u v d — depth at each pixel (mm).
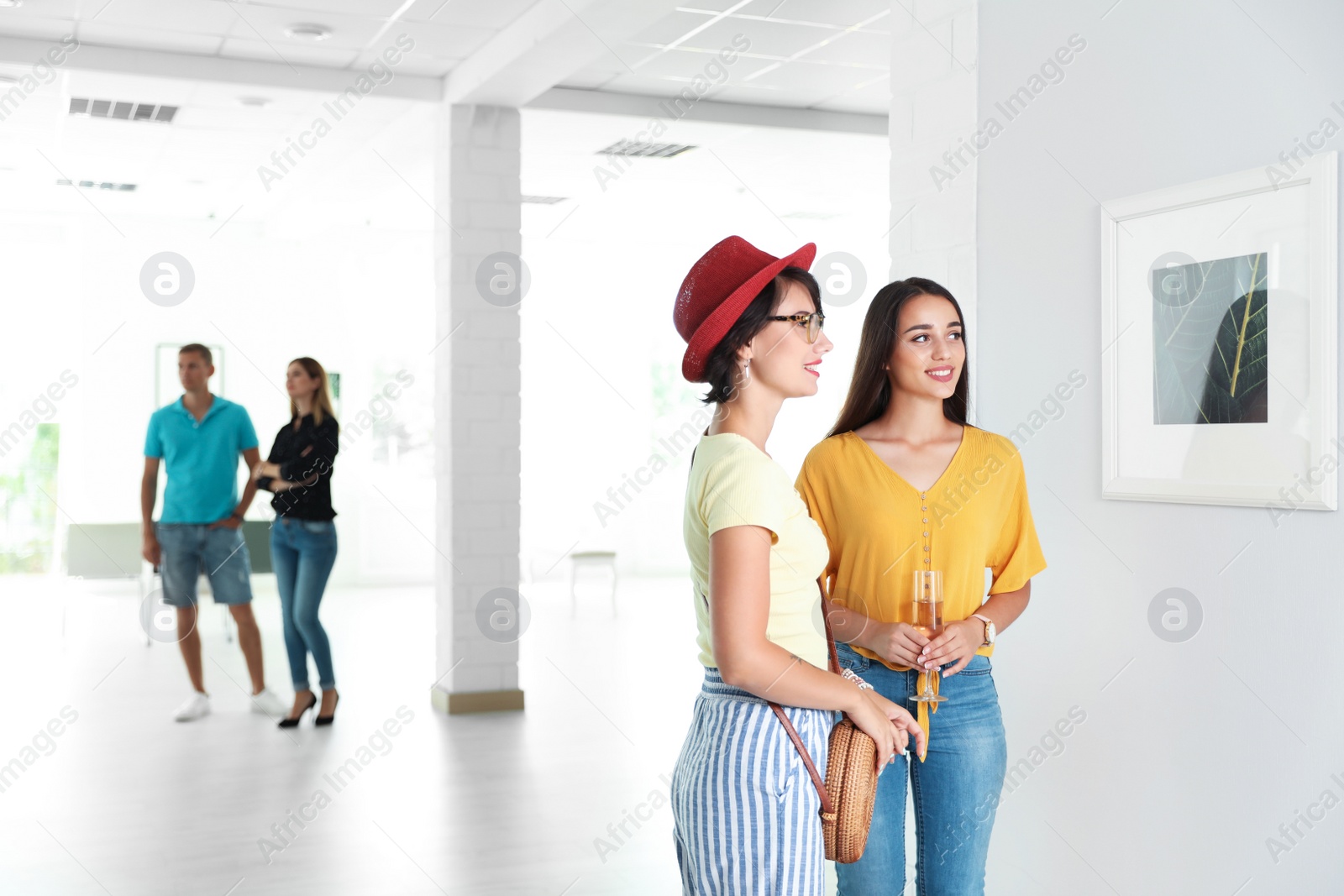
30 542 9414
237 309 9891
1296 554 1906
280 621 7922
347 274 10258
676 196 8523
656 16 4266
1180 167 2121
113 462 9484
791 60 5480
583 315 10875
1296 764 1911
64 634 7352
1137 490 2205
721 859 1392
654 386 11148
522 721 5211
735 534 1346
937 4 2793
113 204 9039
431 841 3574
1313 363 1854
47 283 9430
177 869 3309
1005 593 2137
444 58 5289
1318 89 1854
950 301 2092
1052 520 2465
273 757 4520
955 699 2020
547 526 10789
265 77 5410
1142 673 2229
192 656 5191
